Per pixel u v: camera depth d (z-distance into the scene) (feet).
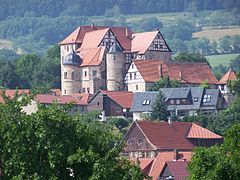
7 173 494.18
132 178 501.15
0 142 497.87
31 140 497.05
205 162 573.33
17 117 504.84
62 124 504.84
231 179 566.77
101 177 490.90
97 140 514.27
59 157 495.82
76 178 497.05
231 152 579.89
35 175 487.20
